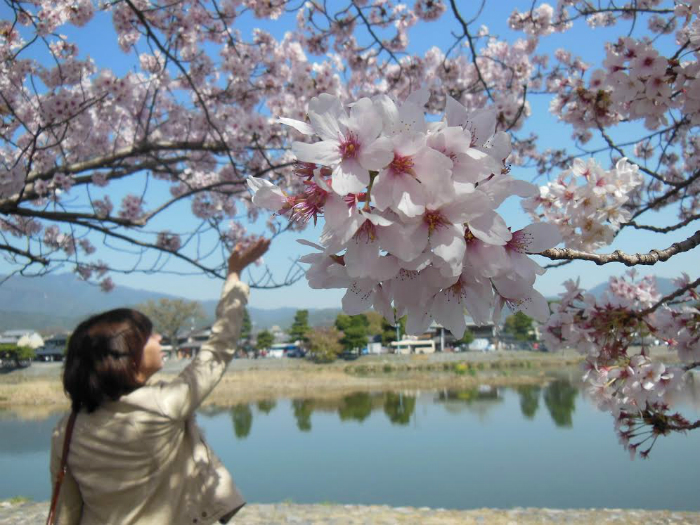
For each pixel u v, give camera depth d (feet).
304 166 3.95
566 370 162.91
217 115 27.27
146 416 6.05
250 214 32.32
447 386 136.05
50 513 6.31
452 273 3.50
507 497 41.81
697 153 18.52
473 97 27.84
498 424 76.33
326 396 122.62
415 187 3.45
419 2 25.16
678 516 29.43
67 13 22.24
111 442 5.98
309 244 3.87
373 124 3.55
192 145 22.44
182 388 6.31
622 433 11.29
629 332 10.61
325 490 45.65
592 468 48.93
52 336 279.90
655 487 41.93
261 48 26.50
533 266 3.94
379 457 58.23
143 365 6.48
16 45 22.84
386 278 3.60
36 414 92.79
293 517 29.07
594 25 22.29
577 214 9.52
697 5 10.53
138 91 26.58
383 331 218.79
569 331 10.70
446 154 3.64
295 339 227.81
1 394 115.75
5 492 42.65
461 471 50.70
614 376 10.55
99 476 6.01
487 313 4.00
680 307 10.68
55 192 21.49
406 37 26.68
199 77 26.76
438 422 81.00
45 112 21.30
